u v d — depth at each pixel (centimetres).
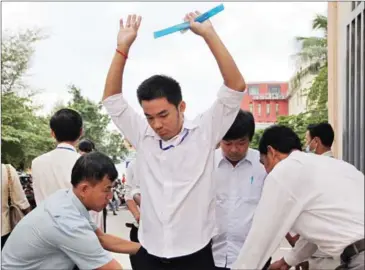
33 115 1784
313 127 365
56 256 204
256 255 177
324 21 1530
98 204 207
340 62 571
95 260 200
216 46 183
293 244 253
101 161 205
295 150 197
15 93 1766
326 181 176
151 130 192
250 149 257
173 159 184
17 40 1750
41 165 305
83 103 2184
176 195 183
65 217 199
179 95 180
